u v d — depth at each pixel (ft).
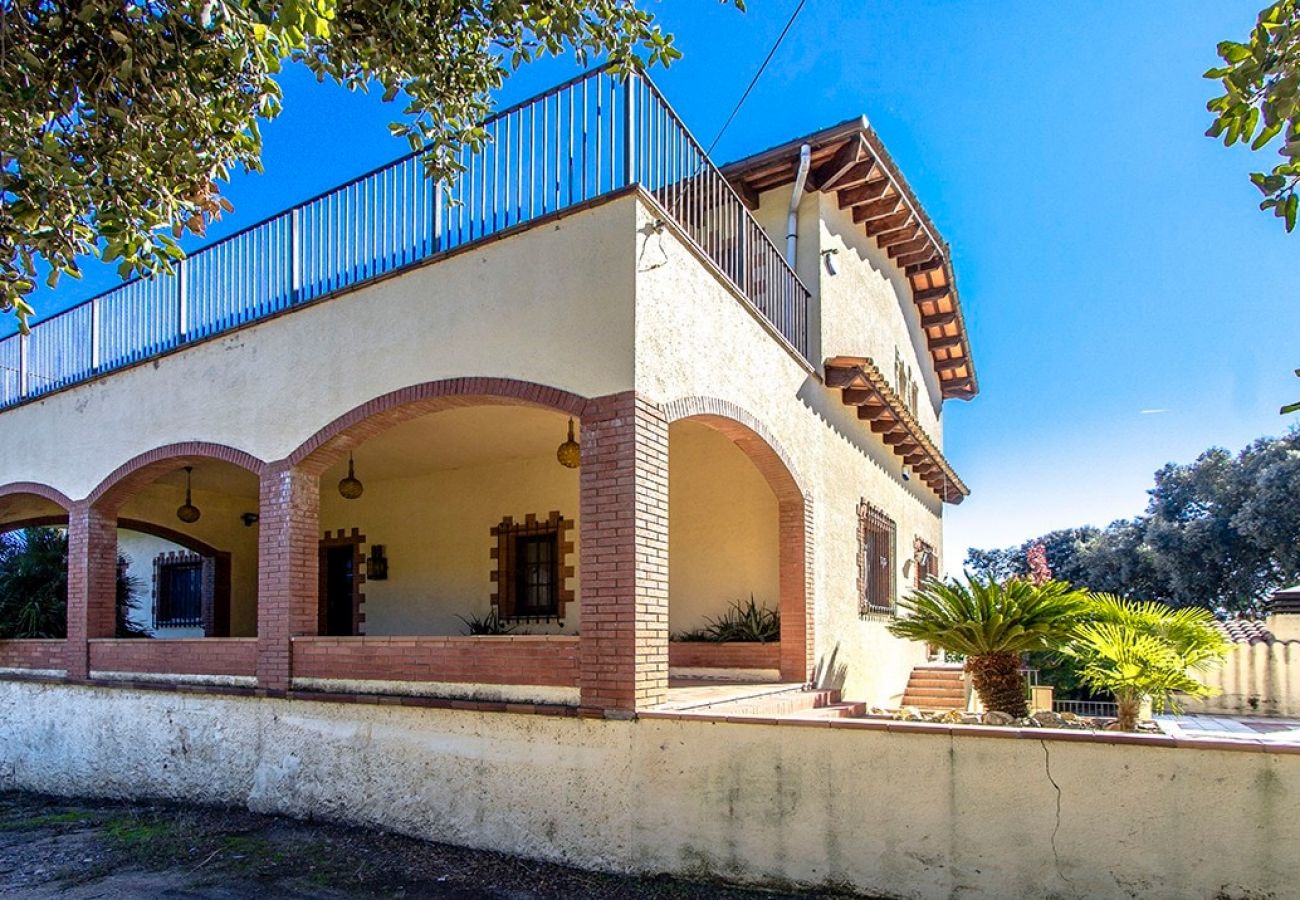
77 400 38.86
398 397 27.30
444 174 20.17
